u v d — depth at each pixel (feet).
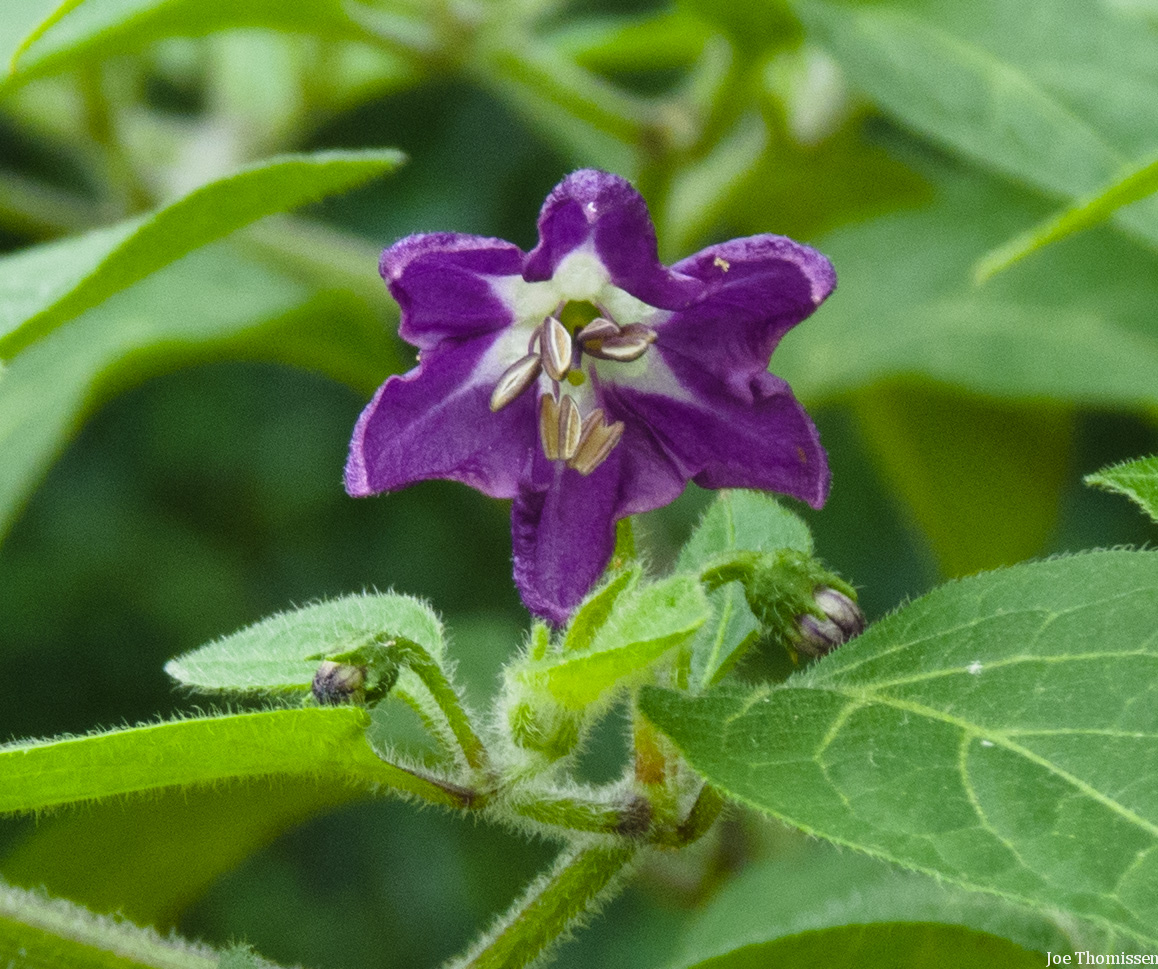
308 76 1.46
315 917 2.02
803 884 1.20
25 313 1.04
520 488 0.99
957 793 0.93
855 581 1.89
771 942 1.03
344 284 1.33
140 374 1.33
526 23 1.29
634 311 0.99
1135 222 1.08
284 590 2.20
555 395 0.99
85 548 2.20
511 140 2.00
